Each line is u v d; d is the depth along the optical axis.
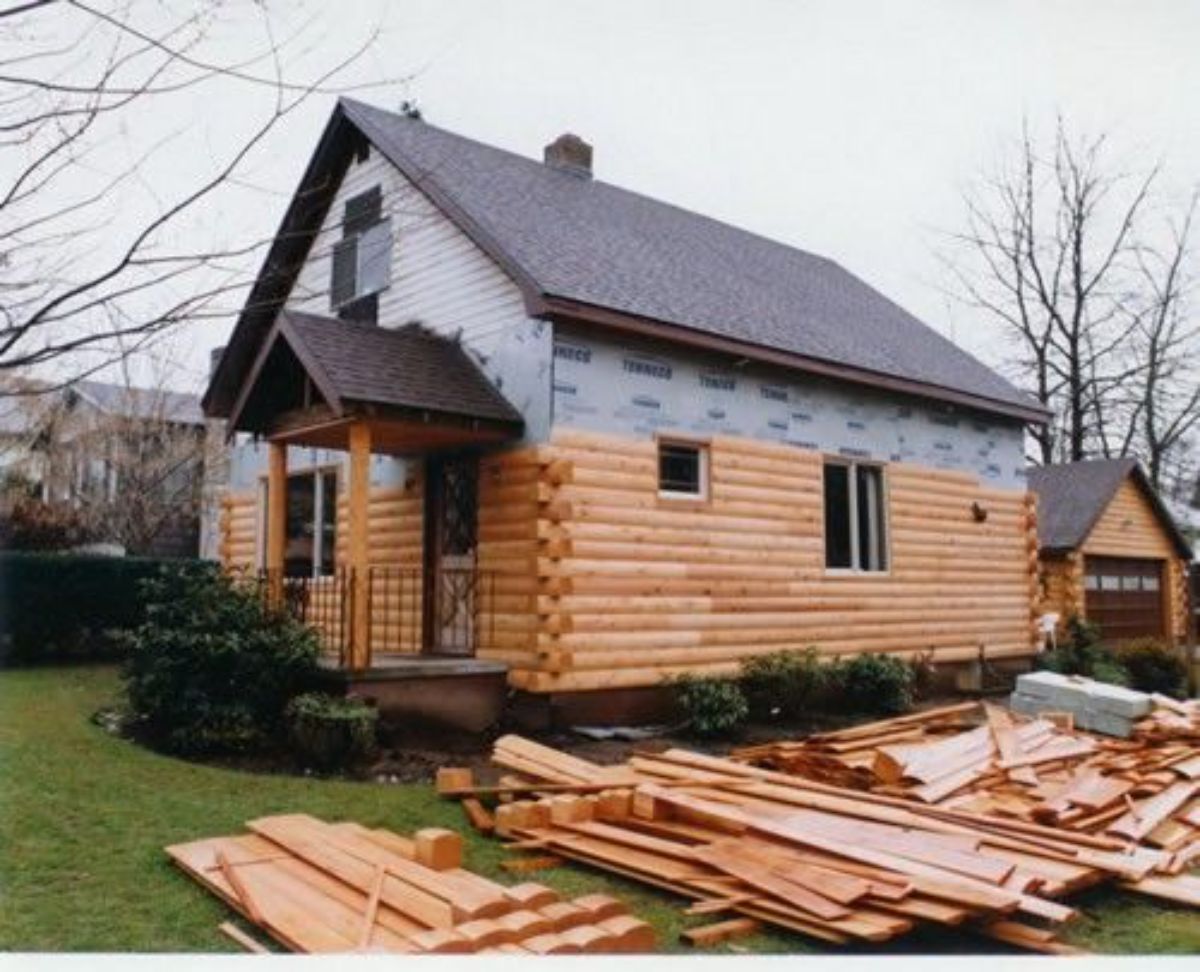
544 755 7.29
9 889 4.86
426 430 9.43
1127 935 4.71
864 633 12.48
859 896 4.54
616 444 10.02
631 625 9.88
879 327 15.19
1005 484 15.12
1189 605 17.31
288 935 4.16
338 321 10.16
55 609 14.70
